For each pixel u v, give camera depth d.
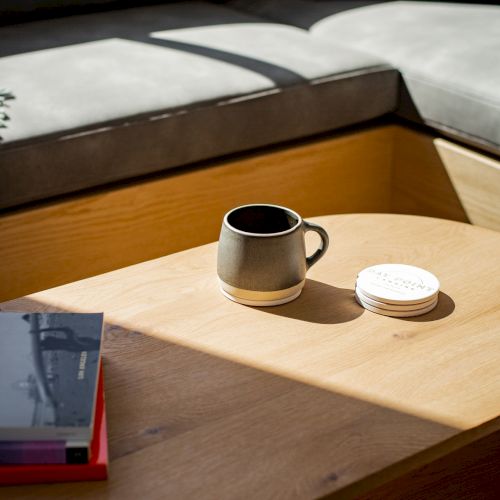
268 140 1.64
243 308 1.01
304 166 1.74
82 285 1.06
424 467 1.15
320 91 1.66
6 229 1.45
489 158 1.65
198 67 1.65
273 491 0.75
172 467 0.78
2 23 1.94
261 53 1.74
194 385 0.88
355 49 1.82
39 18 1.98
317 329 0.98
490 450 1.18
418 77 1.70
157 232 1.61
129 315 1.00
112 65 1.65
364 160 1.82
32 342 0.87
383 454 0.79
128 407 0.85
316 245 1.16
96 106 1.48
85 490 0.75
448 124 1.67
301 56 1.74
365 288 1.02
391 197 1.90
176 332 0.97
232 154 1.66
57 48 1.74
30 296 1.03
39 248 1.49
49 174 1.43
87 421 0.76
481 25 1.87
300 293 1.04
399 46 1.79
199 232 1.66
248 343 0.95
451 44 1.76
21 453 0.75
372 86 1.72
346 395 0.86
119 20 1.95
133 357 0.92
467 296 1.04
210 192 1.64
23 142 1.39
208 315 1.00
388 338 0.96
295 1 2.15
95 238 1.54
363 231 1.20
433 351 0.94
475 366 0.91
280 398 0.86
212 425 0.83
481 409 0.84
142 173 1.53
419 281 1.04
